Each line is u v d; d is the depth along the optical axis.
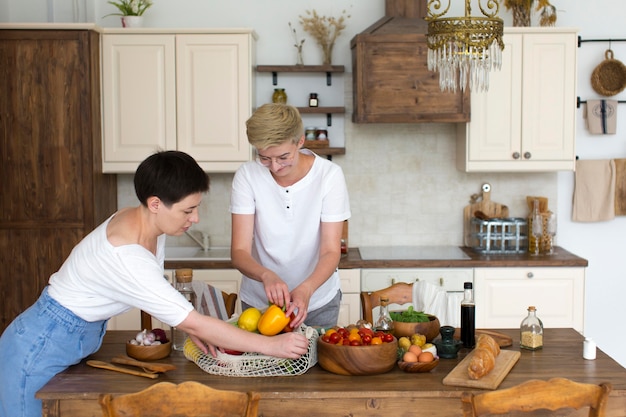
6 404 2.29
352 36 4.72
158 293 2.17
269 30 4.71
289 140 2.44
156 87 4.37
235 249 2.79
